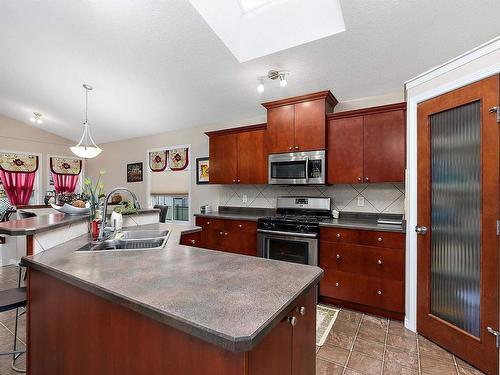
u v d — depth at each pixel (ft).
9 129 17.85
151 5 7.27
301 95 10.64
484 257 5.90
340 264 9.02
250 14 8.51
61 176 20.38
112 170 20.04
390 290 8.20
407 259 7.84
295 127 10.60
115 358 3.42
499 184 5.65
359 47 7.89
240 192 13.82
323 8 7.44
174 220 16.96
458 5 6.09
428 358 6.39
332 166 10.09
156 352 3.00
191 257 4.98
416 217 7.56
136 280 3.69
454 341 6.47
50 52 10.14
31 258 4.81
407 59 8.21
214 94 11.68
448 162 6.72
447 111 6.75
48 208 16.57
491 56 5.77
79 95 13.33
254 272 4.11
